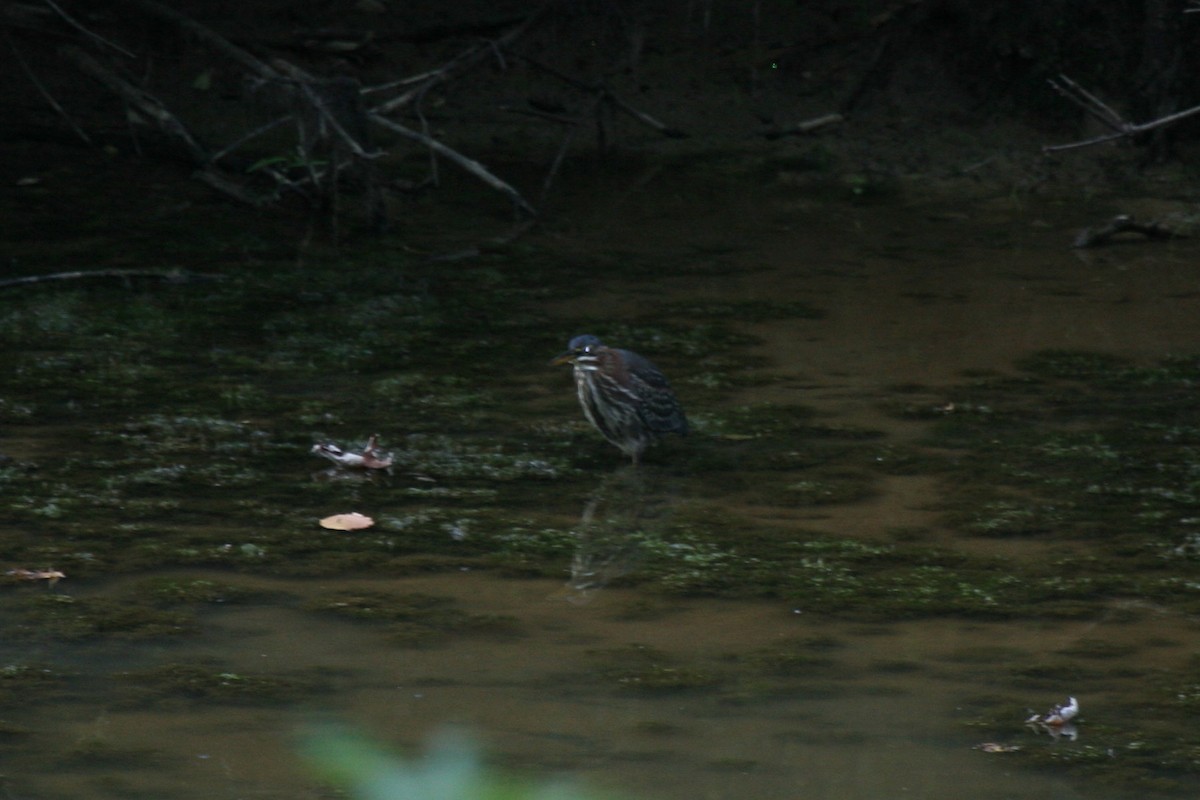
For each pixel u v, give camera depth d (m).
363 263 17.23
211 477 10.41
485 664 7.36
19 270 16.42
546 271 17.02
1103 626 8.01
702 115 23.31
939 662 7.48
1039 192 20.81
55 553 8.81
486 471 10.79
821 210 19.98
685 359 13.77
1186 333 14.60
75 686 6.97
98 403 12.12
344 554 8.98
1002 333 14.60
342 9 24.92
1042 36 22.86
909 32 23.69
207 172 19.52
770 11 25.05
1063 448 11.33
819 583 8.63
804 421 12.02
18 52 21.02
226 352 13.76
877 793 5.96
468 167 18.45
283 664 7.30
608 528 9.62
